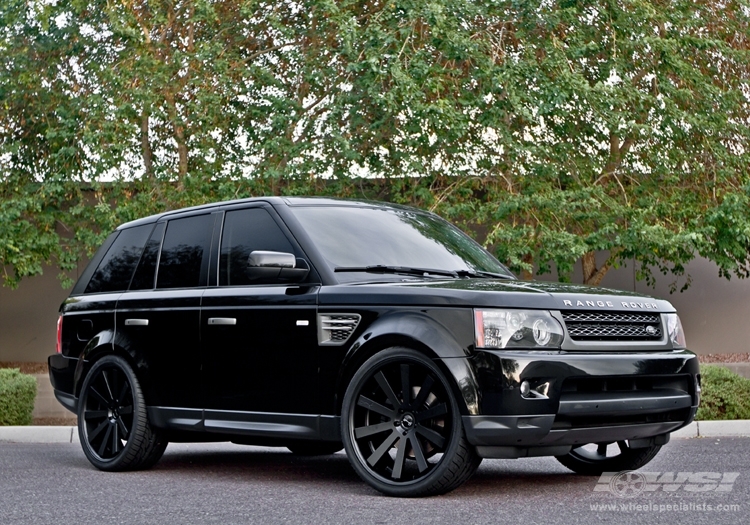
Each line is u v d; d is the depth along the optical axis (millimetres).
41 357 20297
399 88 12172
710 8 15055
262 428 5895
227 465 7344
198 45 14055
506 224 13219
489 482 5992
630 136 13969
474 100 12852
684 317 20141
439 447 5152
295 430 5719
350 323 5496
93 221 14078
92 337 7176
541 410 4934
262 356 5910
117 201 13719
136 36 13078
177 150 14391
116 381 6953
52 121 14367
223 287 6320
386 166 13359
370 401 5371
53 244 14211
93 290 7430
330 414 5551
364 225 6316
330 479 6367
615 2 13789
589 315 5324
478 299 5094
